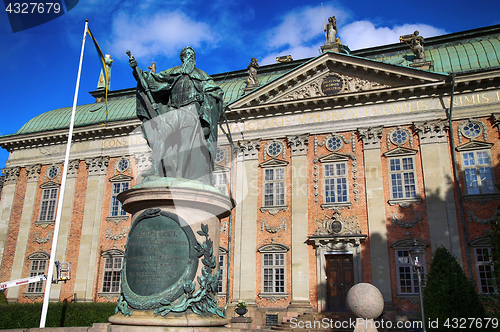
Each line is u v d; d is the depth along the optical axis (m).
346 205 27.86
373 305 11.59
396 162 27.86
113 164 34.69
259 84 33.19
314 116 30.31
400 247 26.02
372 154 28.27
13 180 37.19
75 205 34.56
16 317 24.03
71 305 25.31
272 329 24.56
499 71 26.39
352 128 29.17
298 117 30.62
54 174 36.16
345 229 27.44
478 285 24.33
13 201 36.59
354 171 28.38
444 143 27.06
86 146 35.84
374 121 28.84
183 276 7.53
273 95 31.47
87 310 25.02
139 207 8.09
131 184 33.59
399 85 28.09
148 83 8.95
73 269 32.75
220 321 7.79
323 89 30.31
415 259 17.80
